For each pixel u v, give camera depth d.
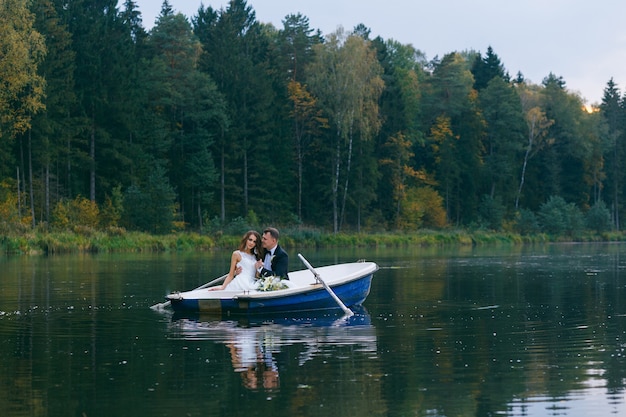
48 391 6.94
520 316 12.16
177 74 60.91
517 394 6.82
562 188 89.31
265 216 59.75
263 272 13.30
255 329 10.70
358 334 10.24
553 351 8.91
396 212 70.19
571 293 15.94
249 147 60.81
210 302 12.32
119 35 54.91
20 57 39.69
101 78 52.09
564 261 29.67
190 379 7.39
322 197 65.31
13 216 41.38
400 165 71.25
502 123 82.50
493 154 82.81
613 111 94.56
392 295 15.51
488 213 75.38
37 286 17.19
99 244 40.22
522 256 34.88
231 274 13.15
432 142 80.69
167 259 30.72
